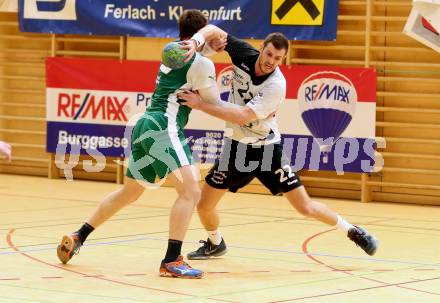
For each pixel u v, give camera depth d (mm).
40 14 22781
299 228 14141
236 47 10016
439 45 18281
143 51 21781
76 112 22359
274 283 8969
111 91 21953
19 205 16656
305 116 19922
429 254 11477
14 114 23828
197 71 9297
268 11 20375
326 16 19906
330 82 19703
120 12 21938
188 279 9117
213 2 20859
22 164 23938
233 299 7984
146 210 16250
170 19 21406
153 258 10516
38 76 23547
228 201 18734
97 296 8016
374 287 8789
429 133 19562
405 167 19734
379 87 20047
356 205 18969
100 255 10688
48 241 11836
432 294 8414
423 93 19562
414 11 17984
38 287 8414
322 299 8055
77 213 15477
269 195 20406
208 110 9359
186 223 9234
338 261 10656
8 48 23875
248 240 12555
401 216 16812
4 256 10406
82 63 22203
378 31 19984
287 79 20000
